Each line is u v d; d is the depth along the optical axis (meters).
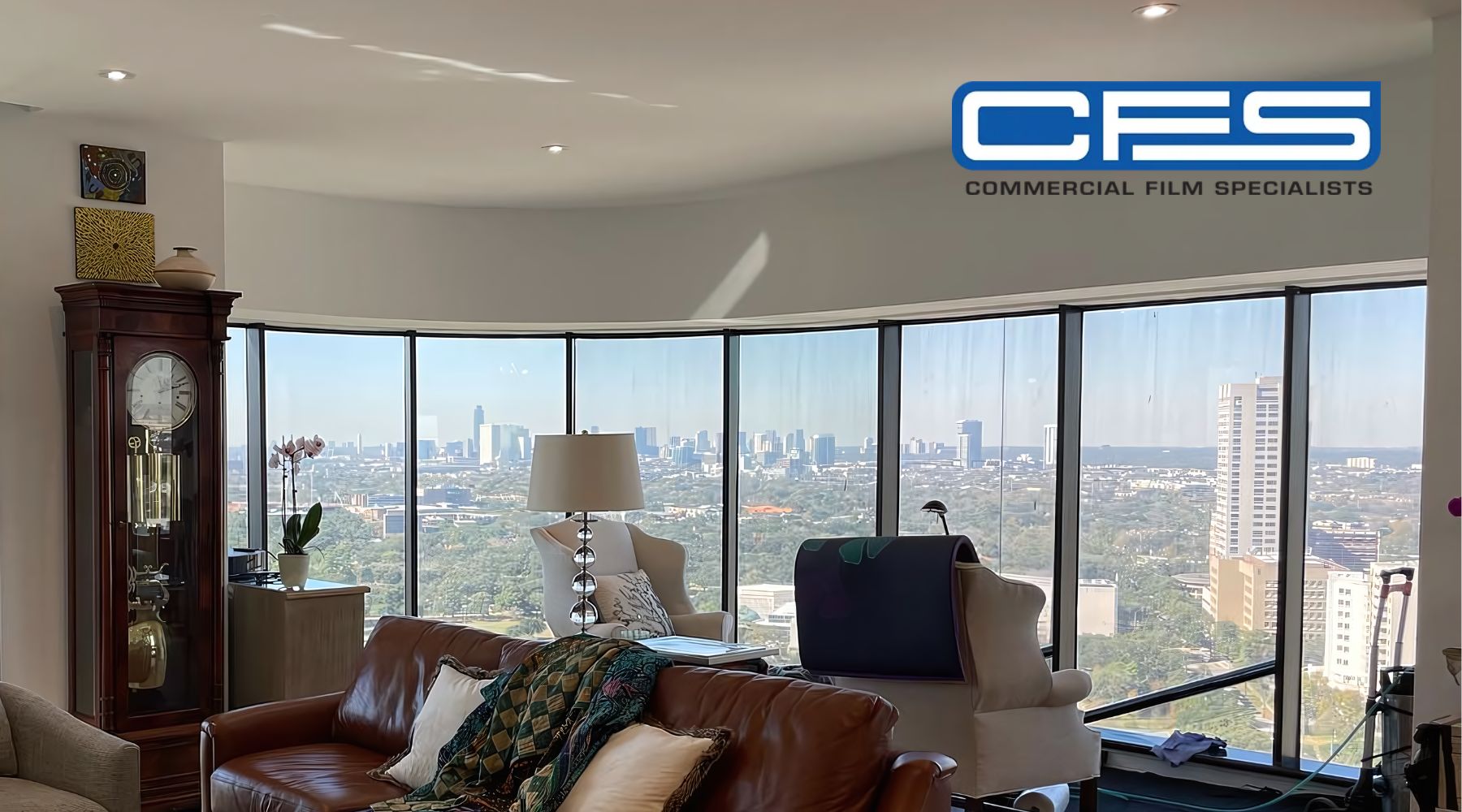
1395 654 4.86
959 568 4.08
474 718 3.45
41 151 4.80
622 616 5.83
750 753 2.92
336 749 3.95
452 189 6.31
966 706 4.10
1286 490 5.12
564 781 3.04
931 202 5.69
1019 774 4.16
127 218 4.98
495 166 5.77
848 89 4.52
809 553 4.29
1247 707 5.27
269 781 3.57
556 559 6.00
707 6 3.59
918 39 3.91
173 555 4.80
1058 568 5.77
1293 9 3.63
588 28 3.80
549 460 4.72
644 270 6.74
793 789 2.80
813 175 6.05
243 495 6.61
